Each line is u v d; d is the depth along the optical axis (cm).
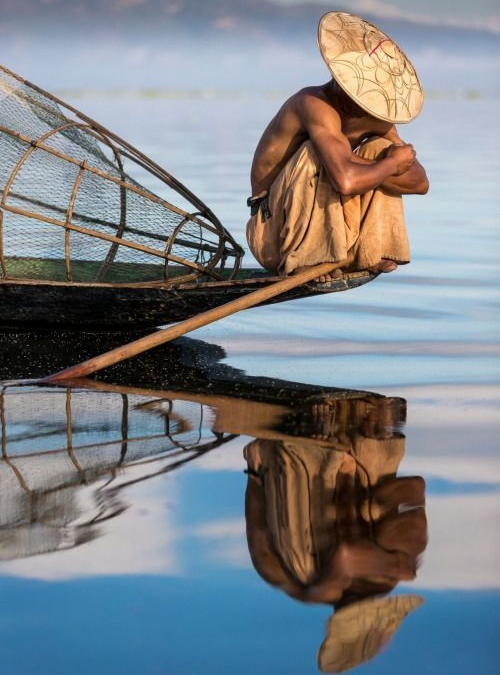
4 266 545
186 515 332
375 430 412
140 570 297
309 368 511
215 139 1920
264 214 530
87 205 582
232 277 577
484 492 351
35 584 290
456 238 945
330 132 494
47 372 495
